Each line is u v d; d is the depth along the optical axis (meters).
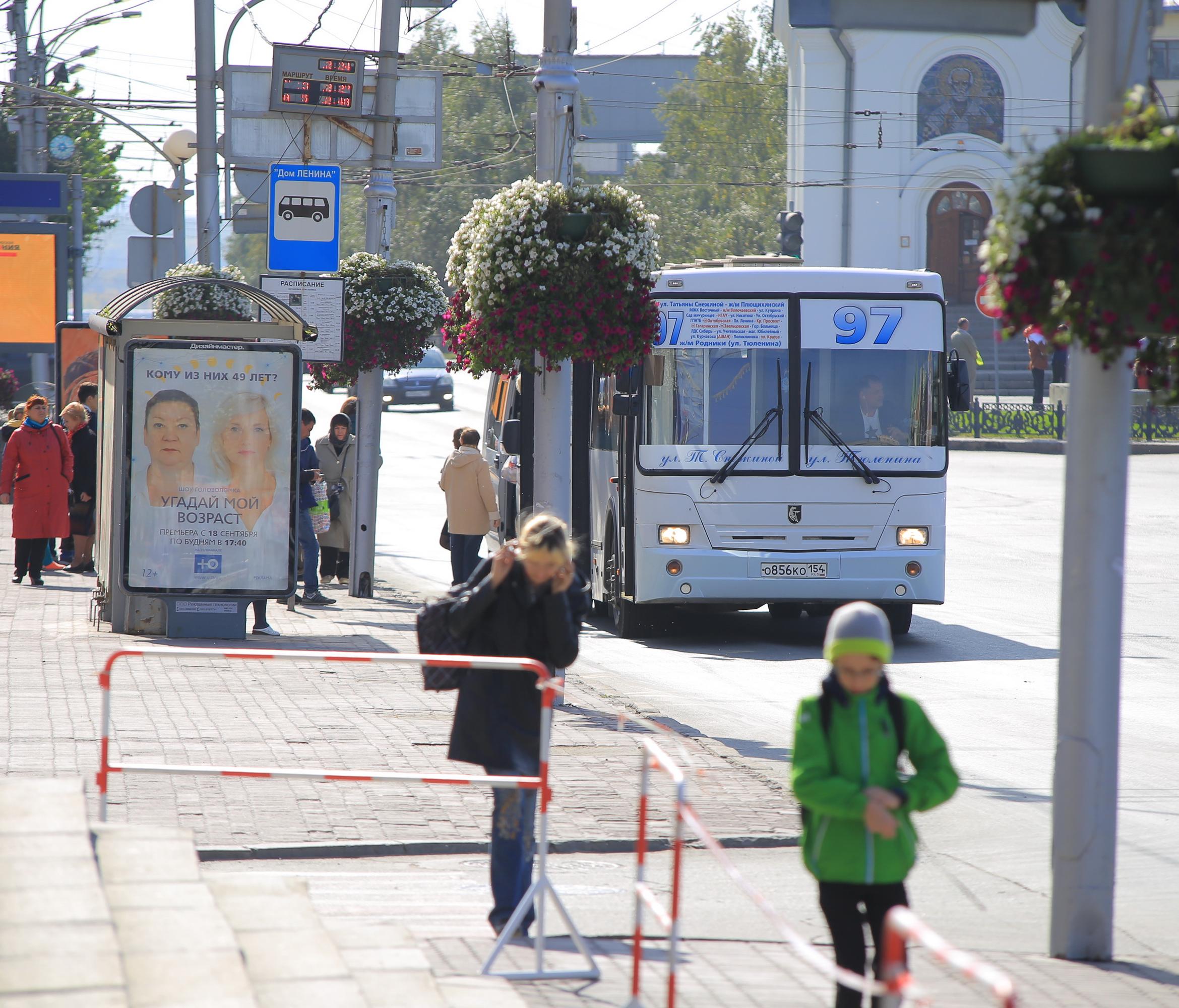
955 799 35.16
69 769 32.94
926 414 58.97
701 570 57.84
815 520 58.03
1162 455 135.62
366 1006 18.23
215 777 33.38
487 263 42.25
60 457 68.69
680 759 37.38
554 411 44.94
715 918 25.94
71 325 85.75
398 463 139.38
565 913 22.19
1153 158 19.72
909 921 13.24
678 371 58.38
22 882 19.41
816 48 192.75
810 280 59.00
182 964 17.94
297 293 65.50
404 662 24.31
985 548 87.69
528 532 23.73
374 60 71.75
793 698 47.72
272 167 66.44
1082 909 23.58
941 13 23.19
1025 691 48.72
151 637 52.72
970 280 194.88
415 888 26.98
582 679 49.75
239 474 51.97
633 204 43.12
